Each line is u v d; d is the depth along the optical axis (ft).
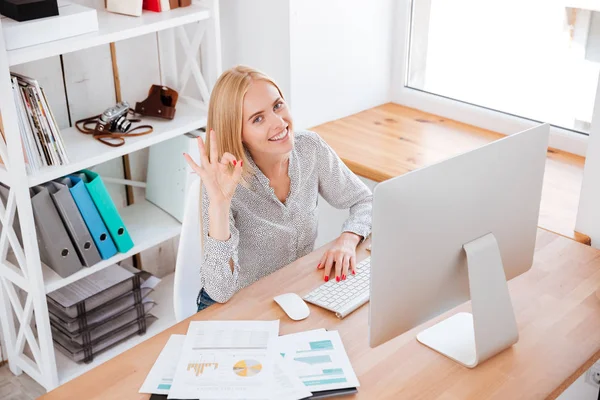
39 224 7.94
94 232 8.37
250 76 6.31
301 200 7.01
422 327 5.74
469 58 9.63
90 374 5.23
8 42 7.04
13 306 8.57
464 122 9.91
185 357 5.31
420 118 10.09
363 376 5.18
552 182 8.37
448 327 5.71
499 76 9.43
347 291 6.12
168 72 9.80
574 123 8.96
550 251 6.79
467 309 5.99
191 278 6.70
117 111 8.51
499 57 9.34
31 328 9.17
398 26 10.11
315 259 6.68
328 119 9.96
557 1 8.58
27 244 7.70
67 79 8.77
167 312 9.73
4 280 8.43
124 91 9.41
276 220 6.83
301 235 7.04
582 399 7.94
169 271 10.64
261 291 6.20
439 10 9.70
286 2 8.80
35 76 8.47
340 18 9.43
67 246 8.17
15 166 7.32
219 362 5.25
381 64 10.28
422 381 5.14
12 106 7.08
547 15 8.73
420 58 10.16
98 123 8.50
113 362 5.34
